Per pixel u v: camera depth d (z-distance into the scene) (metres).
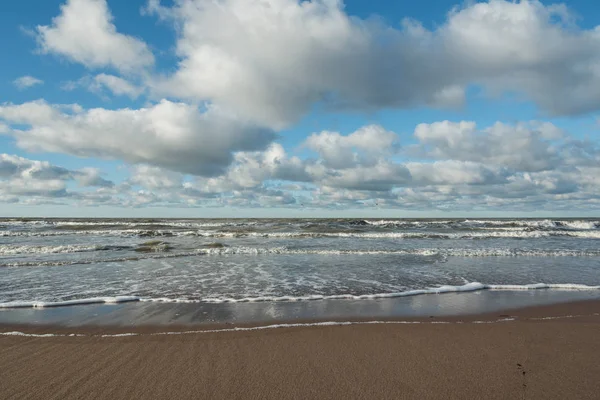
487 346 5.46
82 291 9.95
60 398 3.79
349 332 6.18
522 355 5.08
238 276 12.23
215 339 5.80
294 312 7.87
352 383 4.16
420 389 4.01
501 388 4.04
